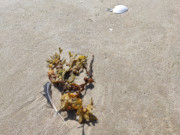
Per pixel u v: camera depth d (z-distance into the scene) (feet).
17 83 1.33
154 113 1.16
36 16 1.86
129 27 1.74
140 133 1.08
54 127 1.10
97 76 1.35
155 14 1.87
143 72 1.38
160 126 1.11
